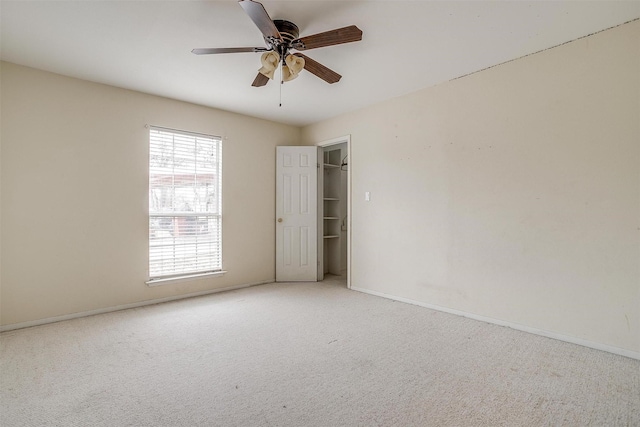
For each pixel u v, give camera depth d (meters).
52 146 3.04
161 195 3.74
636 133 2.25
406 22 2.29
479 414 1.66
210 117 4.11
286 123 4.91
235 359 2.29
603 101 2.38
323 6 2.11
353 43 2.57
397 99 3.77
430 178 3.46
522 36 2.47
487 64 2.95
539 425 1.58
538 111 2.70
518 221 2.82
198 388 1.91
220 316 3.21
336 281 4.84
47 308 3.01
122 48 2.64
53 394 1.84
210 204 4.13
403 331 2.81
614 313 2.34
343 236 5.47
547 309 2.65
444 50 2.69
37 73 2.98
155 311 3.37
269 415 1.66
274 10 2.15
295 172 4.80
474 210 3.11
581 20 2.26
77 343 2.55
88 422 1.60
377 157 3.99
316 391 1.88
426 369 2.13
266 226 4.69
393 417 1.64
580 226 2.48
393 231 3.82
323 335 2.72
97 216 3.29
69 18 2.23
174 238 3.84
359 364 2.21
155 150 3.69
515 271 2.84
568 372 2.08
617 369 2.11
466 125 3.17
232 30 2.40
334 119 4.56
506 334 2.72
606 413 1.67
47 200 3.02
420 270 3.55
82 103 3.21
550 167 2.64
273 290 4.27
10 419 1.62
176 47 2.63
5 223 2.83
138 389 1.90
